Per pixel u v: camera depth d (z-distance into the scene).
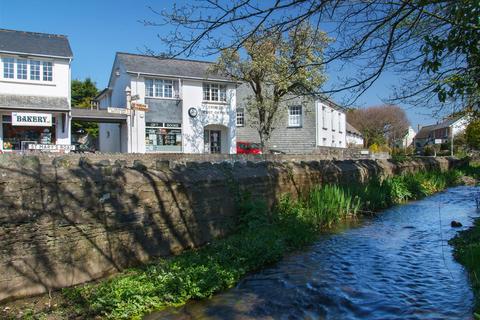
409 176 19.55
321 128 36.75
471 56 4.99
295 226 9.25
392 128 72.00
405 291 6.00
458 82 5.23
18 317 4.70
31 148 22.42
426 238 9.30
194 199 7.90
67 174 5.82
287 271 6.90
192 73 32.06
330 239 9.22
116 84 34.09
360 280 6.46
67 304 5.14
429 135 79.69
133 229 6.62
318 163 13.34
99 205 6.13
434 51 4.78
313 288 6.09
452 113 8.61
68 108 25.25
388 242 8.93
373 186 15.07
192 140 31.88
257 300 5.66
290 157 19.75
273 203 10.51
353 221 11.41
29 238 5.29
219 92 33.28
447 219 11.74
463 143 48.56
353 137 60.81
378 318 5.11
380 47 5.71
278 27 5.42
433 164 26.69
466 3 4.33
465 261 7.10
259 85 26.27
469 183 24.00
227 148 33.59
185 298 5.58
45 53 25.22
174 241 7.39
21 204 5.24
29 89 25.06
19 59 24.89
